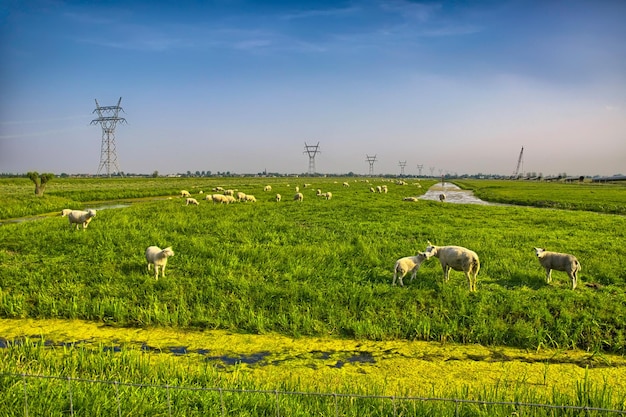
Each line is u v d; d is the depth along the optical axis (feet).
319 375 26.04
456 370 26.94
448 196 214.48
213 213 97.30
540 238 63.82
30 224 76.38
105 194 178.19
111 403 19.99
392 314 34.32
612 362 28.30
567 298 35.78
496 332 31.42
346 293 38.01
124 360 25.36
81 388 21.13
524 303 35.24
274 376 25.80
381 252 54.29
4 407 18.86
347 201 135.85
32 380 21.57
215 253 52.03
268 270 45.42
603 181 479.00
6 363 24.35
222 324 34.09
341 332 32.91
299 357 28.86
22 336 32.12
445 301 36.14
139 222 78.79
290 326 33.22
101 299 38.22
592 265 46.57
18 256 51.93
